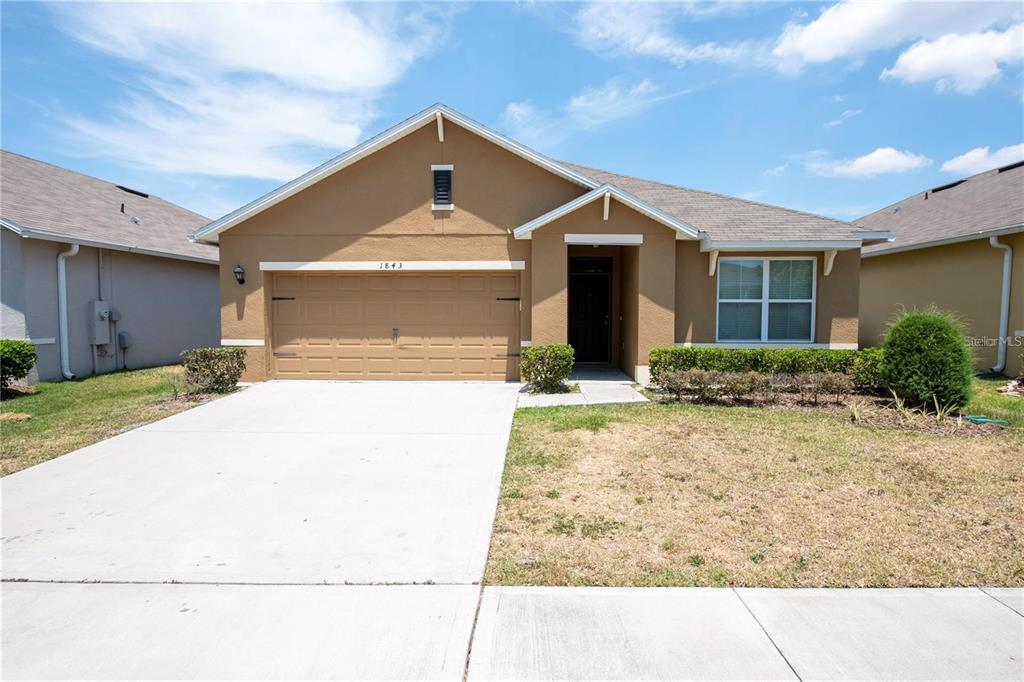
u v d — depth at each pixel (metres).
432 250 11.49
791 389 9.03
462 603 3.42
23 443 7.11
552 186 11.41
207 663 2.87
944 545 4.13
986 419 7.74
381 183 11.46
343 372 11.77
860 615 3.25
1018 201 12.80
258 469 6.09
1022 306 11.84
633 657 2.88
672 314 11.06
